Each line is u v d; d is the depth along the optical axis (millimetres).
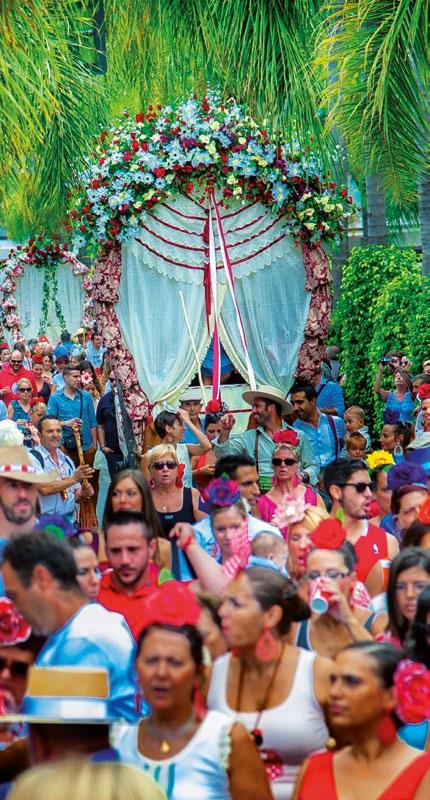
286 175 26688
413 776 8133
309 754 9172
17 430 17047
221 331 26953
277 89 27344
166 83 32188
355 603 11766
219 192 26734
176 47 29844
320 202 26844
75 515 20953
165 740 8359
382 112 23031
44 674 7484
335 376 40656
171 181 26219
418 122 23484
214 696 9406
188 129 26141
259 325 27281
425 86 22438
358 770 8234
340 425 24141
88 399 27344
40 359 37125
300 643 10500
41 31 22859
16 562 9312
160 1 28469
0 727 8469
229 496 12945
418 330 31125
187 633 8375
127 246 26594
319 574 10688
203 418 26156
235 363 27062
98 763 6438
